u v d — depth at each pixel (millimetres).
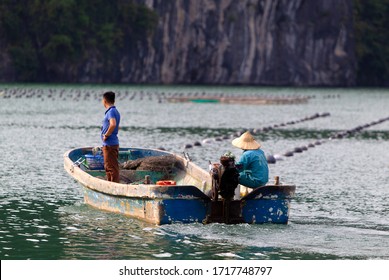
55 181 50000
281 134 92312
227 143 79062
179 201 36281
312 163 64625
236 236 35156
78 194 45531
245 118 116688
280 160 66438
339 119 122125
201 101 157375
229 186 36312
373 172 59250
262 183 37750
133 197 37344
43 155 63094
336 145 81250
